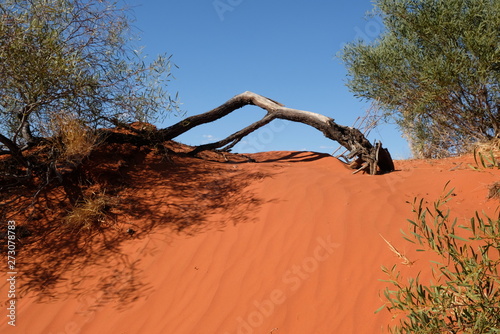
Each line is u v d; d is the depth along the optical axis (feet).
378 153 24.76
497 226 7.09
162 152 24.76
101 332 13.69
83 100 21.29
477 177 18.29
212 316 13.55
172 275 15.65
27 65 18.56
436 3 27.04
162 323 13.73
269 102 27.99
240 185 20.88
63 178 20.93
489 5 25.57
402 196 17.88
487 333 6.85
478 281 7.23
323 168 23.93
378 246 14.71
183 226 18.12
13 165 21.31
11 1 18.17
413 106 28.76
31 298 15.28
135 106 22.15
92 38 20.36
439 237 7.62
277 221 17.22
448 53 24.79
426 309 7.34
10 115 21.06
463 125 28.35
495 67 25.08
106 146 23.40
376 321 12.01
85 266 16.53
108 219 18.85
